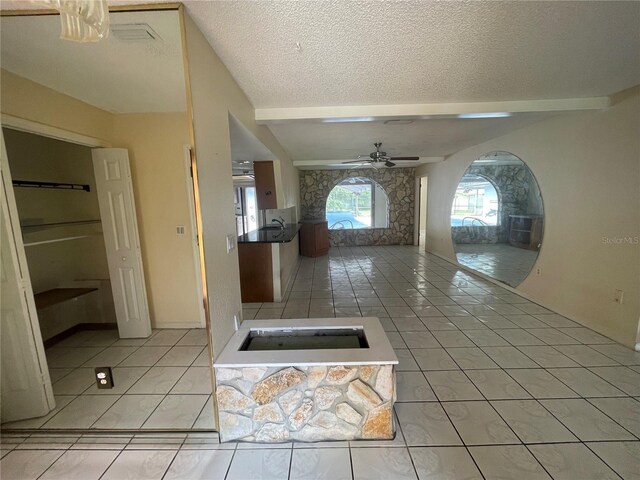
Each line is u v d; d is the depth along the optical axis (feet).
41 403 5.98
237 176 22.02
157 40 4.86
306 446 5.27
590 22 4.74
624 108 8.11
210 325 5.11
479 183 16.01
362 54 5.67
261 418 5.34
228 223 5.94
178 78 6.18
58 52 5.23
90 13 2.70
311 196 27.07
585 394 6.49
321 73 6.50
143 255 9.29
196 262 9.32
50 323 9.00
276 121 9.16
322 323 6.74
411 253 23.82
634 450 5.07
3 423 5.80
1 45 4.94
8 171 5.46
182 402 6.47
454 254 19.61
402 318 10.92
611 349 8.32
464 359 7.99
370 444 5.28
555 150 10.66
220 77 5.68
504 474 4.67
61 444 5.39
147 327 9.34
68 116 6.97
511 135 12.89
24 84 5.90
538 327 9.87
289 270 16.74
